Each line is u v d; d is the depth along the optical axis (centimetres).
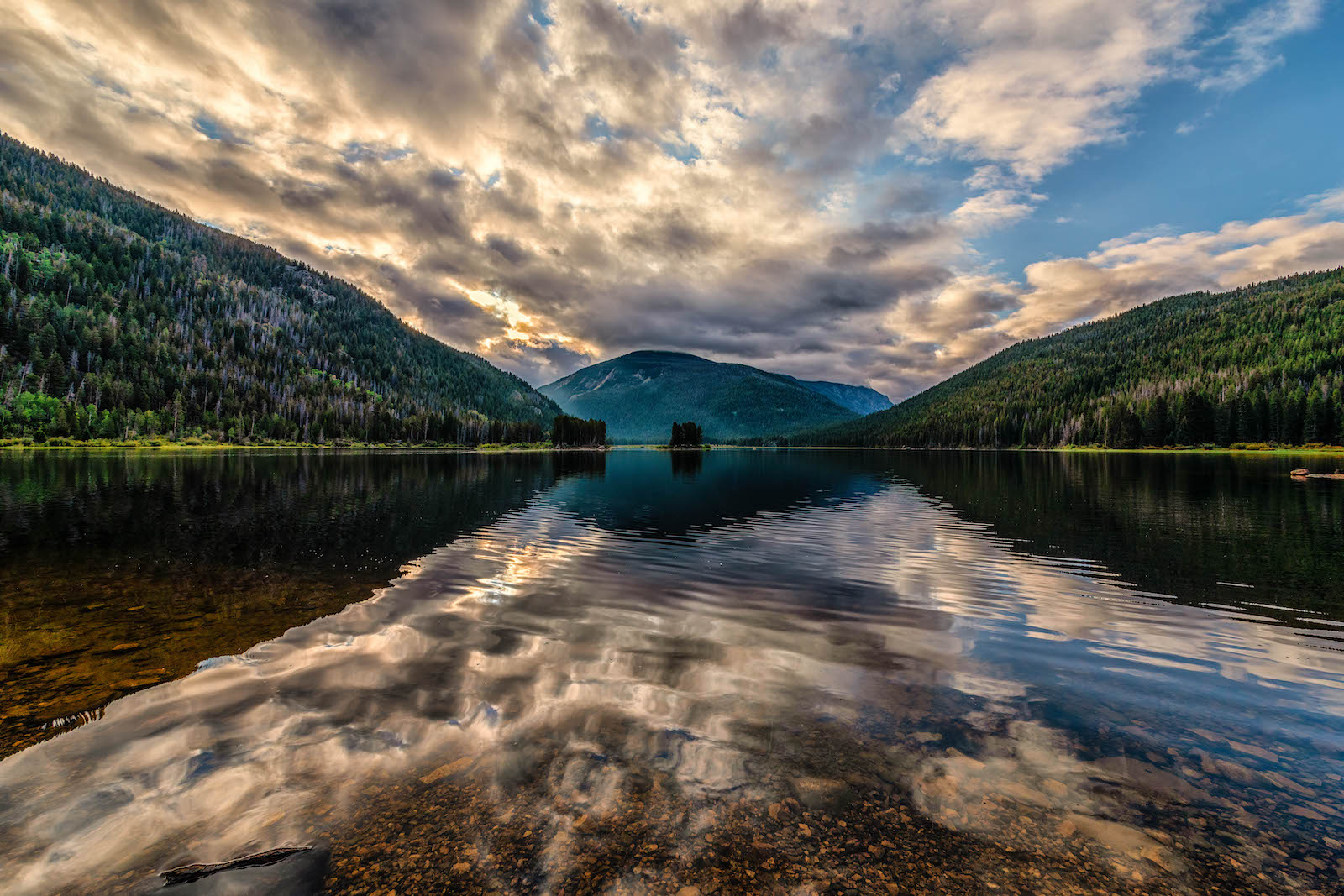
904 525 2628
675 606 1310
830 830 532
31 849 491
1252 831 532
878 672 927
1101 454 12594
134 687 841
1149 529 2422
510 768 625
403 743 677
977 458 11569
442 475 6212
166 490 4091
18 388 14375
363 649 1009
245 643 1038
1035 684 880
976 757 663
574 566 1752
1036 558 1878
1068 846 512
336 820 536
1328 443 11219
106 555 1870
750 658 985
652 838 516
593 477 6253
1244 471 6072
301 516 2864
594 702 797
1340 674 924
